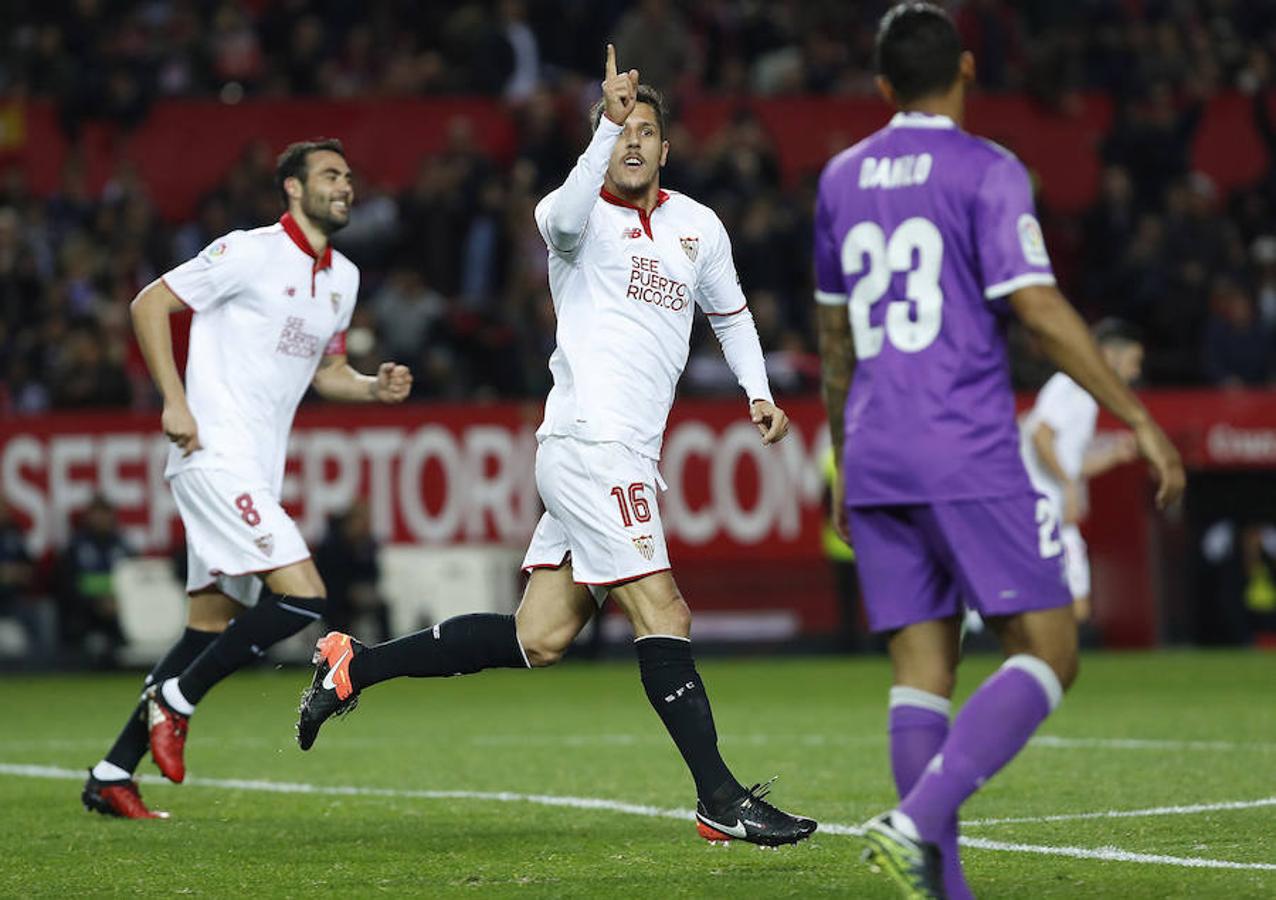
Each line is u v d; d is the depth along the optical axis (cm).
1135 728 3553
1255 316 7000
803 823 1964
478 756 3225
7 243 6594
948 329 1642
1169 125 7588
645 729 3756
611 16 7762
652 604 2030
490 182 6906
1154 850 2023
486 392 6438
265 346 2472
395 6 7856
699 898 1750
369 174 7312
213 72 7469
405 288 6438
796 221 6931
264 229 2492
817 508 5972
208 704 4597
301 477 5831
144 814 2409
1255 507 6138
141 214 6738
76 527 5797
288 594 2414
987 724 1584
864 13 8188
